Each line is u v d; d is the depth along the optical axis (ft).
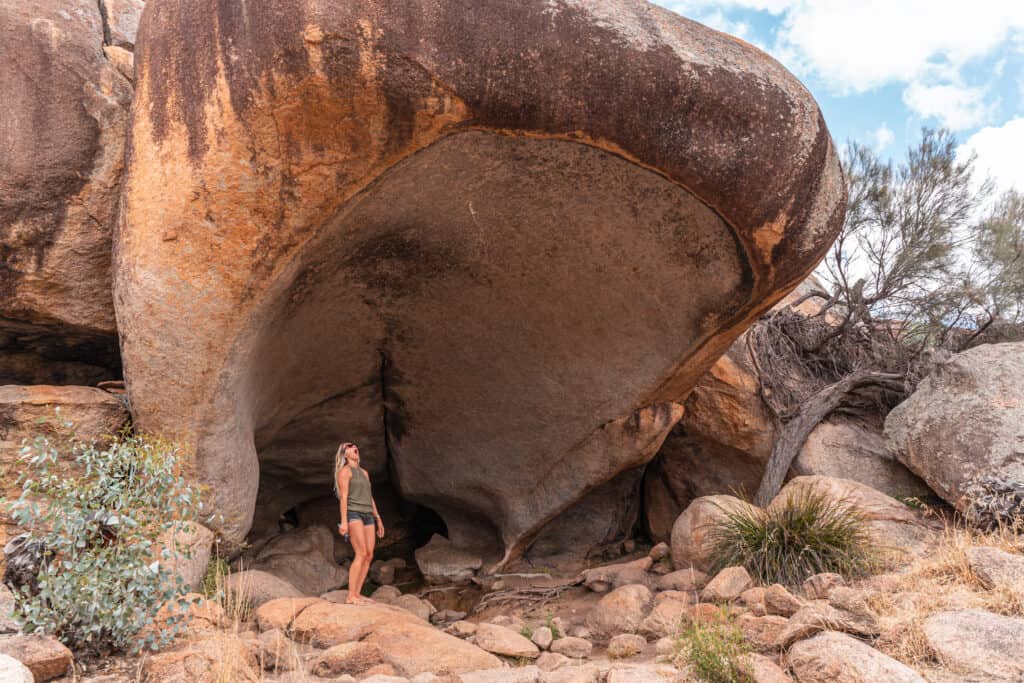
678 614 17.39
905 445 25.14
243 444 20.48
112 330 21.91
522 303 23.71
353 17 15.35
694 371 24.07
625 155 17.90
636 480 29.40
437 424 27.40
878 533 20.59
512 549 26.84
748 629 14.35
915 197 31.32
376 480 31.14
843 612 14.52
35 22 20.52
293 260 18.19
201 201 16.85
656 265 21.50
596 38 16.55
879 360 30.81
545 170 18.90
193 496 14.65
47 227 20.49
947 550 17.81
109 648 13.35
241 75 15.75
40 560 13.83
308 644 15.43
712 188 18.31
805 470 27.09
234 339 18.45
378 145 16.75
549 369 24.93
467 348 25.50
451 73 15.92
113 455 13.99
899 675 11.24
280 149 16.47
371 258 21.85
